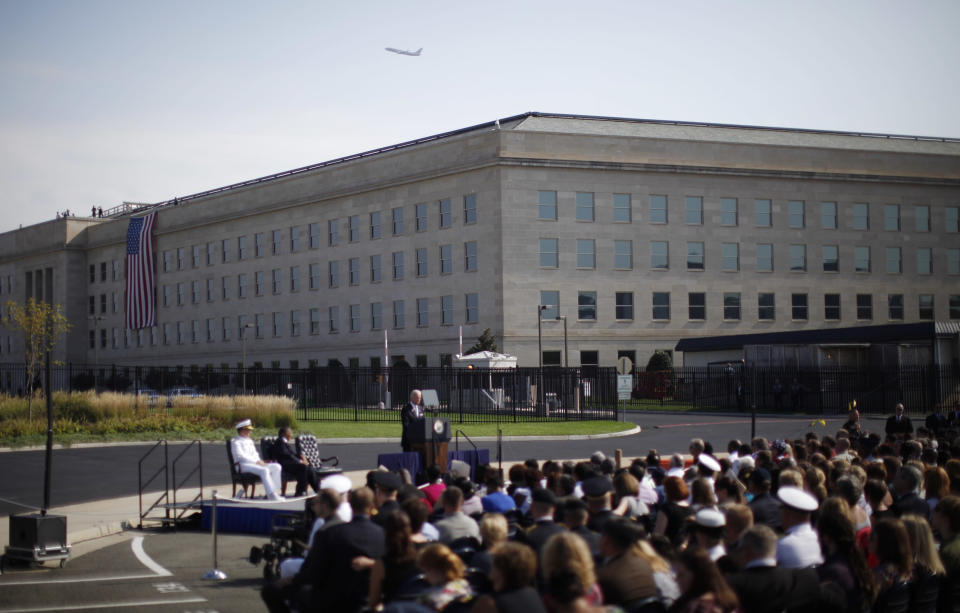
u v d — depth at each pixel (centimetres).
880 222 7938
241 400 4066
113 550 1708
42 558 1514
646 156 7369
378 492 1095
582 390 5422
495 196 7131
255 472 2016
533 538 865
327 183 8306
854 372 5225
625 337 7250
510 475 1379
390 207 7850
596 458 1551
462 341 7312
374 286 7944
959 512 906
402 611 665
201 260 9562
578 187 7244
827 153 7800
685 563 655
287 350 8650
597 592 661
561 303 7150
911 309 7969
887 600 829
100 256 10944
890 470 1354
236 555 1647
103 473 2747
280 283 8756
